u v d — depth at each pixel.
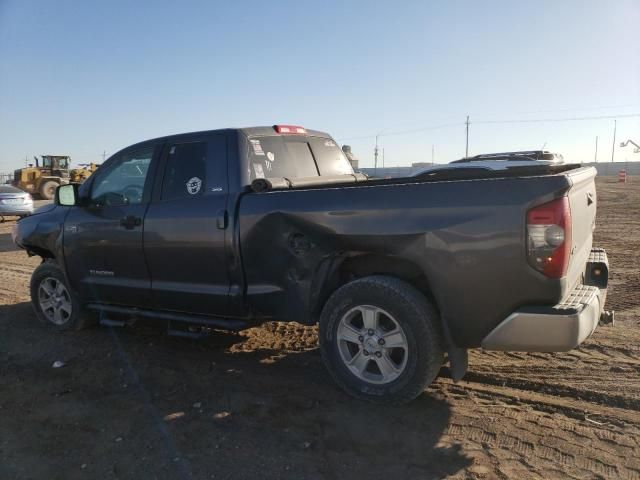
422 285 3.78
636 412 3.56
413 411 3.68
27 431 3.60
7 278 8.84
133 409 3.87
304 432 3.47
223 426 3.58
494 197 3.27
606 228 13.33
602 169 93.38
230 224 4.22
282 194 4.03
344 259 3.95
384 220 3.57
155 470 3.09
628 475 2.89
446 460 3.10
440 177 4.30
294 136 5.17
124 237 4.86
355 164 6.70
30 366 4.78
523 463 3.04
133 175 4.98
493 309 3.33
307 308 4.05
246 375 4.42
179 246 4.50
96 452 3.31
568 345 3.17
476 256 3.31
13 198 18.75
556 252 3.14
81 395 4.14
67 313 5.74
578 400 3.76
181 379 4.38
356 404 3.81
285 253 4.04
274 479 2.97
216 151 4.52
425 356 3.52
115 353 5.02
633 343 4.82
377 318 3.70
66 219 5.38
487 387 4.02
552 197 3.13
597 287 3.89
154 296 4.81
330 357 3.91
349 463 3.11
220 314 4.47
